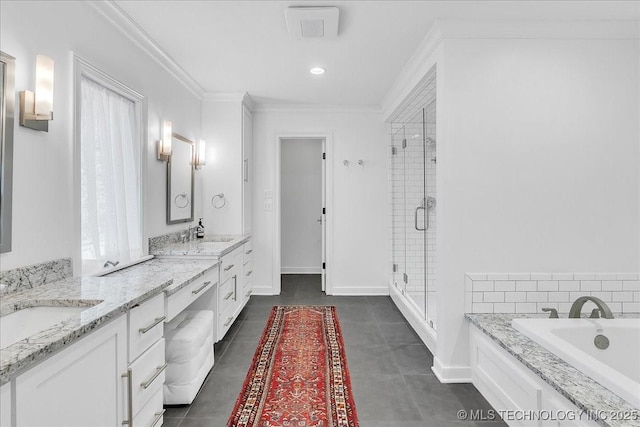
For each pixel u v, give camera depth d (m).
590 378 1.49
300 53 2.92
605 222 2.42
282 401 2.10
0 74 1.44
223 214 4.05
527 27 2.36
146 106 2.65
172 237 3.20
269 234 4.55
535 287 2.41
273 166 4.53
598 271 2.42
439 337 2.48
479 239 2.41
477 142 2.39
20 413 0.92
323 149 4.68
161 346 1.73
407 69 3.19
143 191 2.59
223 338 3.10
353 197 4.54
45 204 1.69
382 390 2.25
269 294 4.57
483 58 2.39
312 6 2.22
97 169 2.13
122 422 1.39
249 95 4.07
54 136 1.75
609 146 2.41
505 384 1.90
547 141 2.41
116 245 2.25
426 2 2.17
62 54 1.81
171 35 2.60
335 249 4.55
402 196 4.10
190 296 2.14
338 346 2.94
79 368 1.15
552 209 2.41
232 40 2.68
